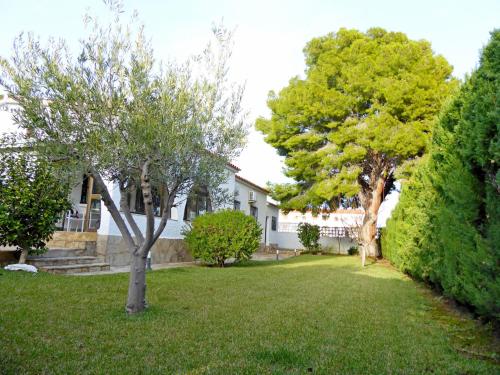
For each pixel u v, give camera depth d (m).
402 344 4.38
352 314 5.86
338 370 3.49
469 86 5.73
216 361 3.63
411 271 10.44
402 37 19.02
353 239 22.92
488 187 4.54
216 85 5.68
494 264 4.26
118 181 5.67
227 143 5.80
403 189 11.92
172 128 5.00
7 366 3.26
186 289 7.56
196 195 6.50
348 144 17.03
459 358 3.98
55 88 4.71
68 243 10.52
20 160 7.45
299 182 20.39
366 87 16.61
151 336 4.33
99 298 6.07
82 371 3.26
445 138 6.57
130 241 5.50
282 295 7.37
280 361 3.68
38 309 5.11
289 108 18.83
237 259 13.53
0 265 8.13
